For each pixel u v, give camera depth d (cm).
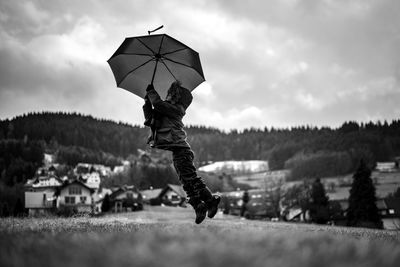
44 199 8431
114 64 673
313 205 7119
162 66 666
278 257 197
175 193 12900
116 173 18338
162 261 172
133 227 569
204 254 186
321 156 16662
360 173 6231
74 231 437
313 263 182
